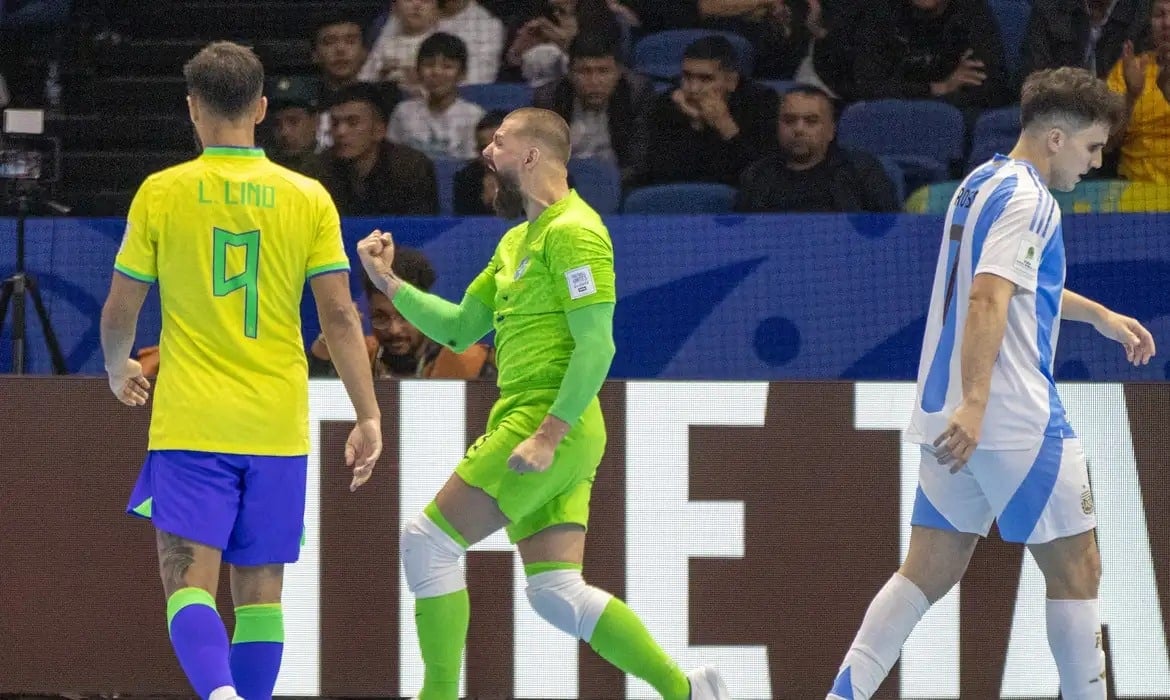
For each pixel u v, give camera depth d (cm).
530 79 2628
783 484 1636
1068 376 2028
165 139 2727
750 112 2502
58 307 2105
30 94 2833
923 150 2489
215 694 1196
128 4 2912
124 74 2870
